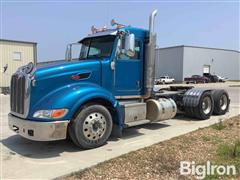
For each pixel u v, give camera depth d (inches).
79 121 236.4
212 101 397.4
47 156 227.9
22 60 1173.7
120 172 189.5
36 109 225.1
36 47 1205.7
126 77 283.9
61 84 237.9
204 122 368.2
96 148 247.4
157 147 243.9
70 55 312.0
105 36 279.9
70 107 227.6
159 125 348.5
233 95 822.5
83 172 190.2
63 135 225.6
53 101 225.9
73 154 232.2
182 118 399.9
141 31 293.6
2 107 570.3
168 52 2411.4
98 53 282.0
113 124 269.9
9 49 1143.0
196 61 2397.9
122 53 271.1
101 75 263.7
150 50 293.9
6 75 1139.9
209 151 231.9
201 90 390.0
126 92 285.1
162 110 303.4
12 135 301.0
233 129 314.2
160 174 185.8
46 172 192.5
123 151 237.3
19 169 199.0
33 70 228.1
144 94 300.0
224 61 2608.3
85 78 252.8
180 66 2326.5
